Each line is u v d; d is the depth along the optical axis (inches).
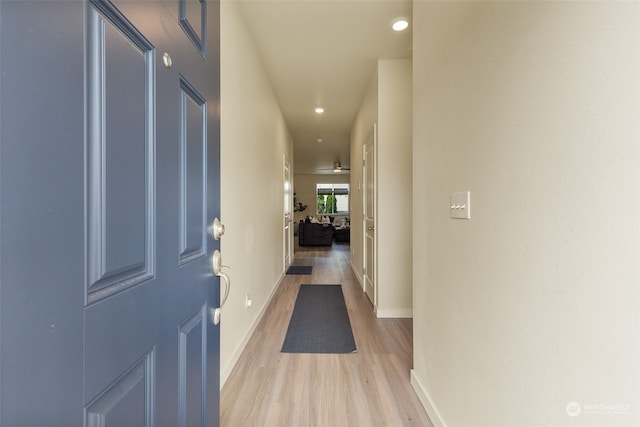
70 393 16.6
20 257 13.9
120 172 20.9
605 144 24.9
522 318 35.1
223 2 74.1
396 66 120.0
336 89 150.5
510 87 37.2
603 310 25.4
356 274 195.6
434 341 60.5
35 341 14.6
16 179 13.8
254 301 107.8
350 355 88.8
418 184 70.1
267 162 135.1
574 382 28.2
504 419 38.4
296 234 477.4
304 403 66.5
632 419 23.2
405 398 68.3
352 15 92.3
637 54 22.4
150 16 24.5
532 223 33.5
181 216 30.4
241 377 76.8
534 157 33.1
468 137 47.3
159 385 26.0
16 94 13.8
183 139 30.8
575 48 27.7
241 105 90.3
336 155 339.3
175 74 28.8
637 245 22.6
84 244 17.8
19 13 13.9
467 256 47.6
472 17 46.1
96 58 18.7
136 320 22.8
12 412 13.6
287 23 95.8
